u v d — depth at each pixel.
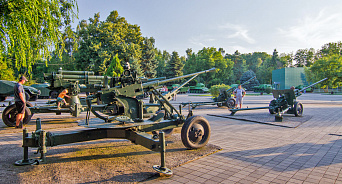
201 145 5.53
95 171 4.04
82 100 10.56
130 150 5.46
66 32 7.80
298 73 66.56
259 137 7.02
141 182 3.62
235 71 103.88
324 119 10.88
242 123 9.84
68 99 9.81
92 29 41.62
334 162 4.63
